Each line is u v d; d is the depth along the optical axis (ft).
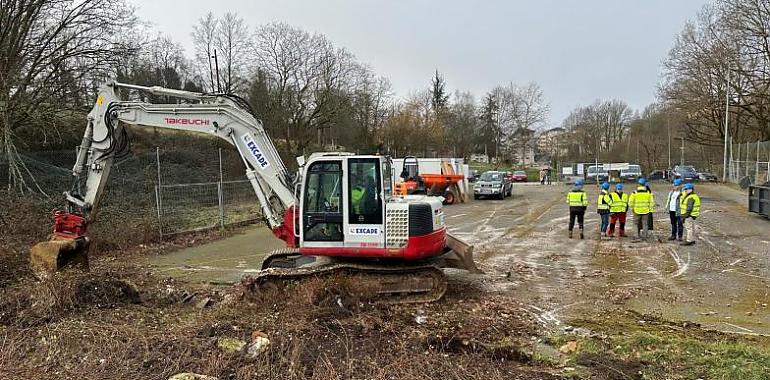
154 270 34.45
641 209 44.80
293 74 131.44
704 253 38.63
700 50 121.90
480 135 219.61
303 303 23.63
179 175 69.92
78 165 30.37
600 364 18.11
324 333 20.68
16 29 51.78
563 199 88.12
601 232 47.98
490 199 89.30
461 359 18.45
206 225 52.26
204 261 37.60
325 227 25.96
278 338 19.83
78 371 17.46
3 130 48.29
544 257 38.19
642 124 212.64
